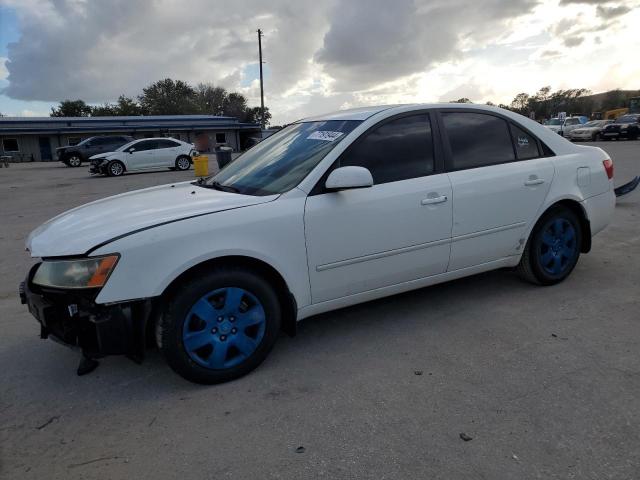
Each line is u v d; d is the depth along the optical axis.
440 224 3.64
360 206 3.31
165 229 2.79
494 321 3.76
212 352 2.95
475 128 3.95
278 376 3.09
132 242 2.71
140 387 3.04
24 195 13.86
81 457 2.39
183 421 2.66
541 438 2.38
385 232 3.42
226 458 2.34
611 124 30.56
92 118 45.84
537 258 4.23
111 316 2.69
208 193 3.52
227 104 95.75
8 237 7.86
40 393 3.01
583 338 3.42
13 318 4.26
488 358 3.20
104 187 15.34
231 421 2.64
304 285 3.21
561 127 34.50
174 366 2.87
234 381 3.05
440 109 3.83
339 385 2.95
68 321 2.80
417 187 3.54
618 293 4.22
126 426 2.64
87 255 2.70
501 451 2.30
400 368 3.12
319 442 2.43
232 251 2.89
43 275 2.86
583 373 2.97
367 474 2.19
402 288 3.66
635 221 7.00
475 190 3.78
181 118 50.62
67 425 2.67
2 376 3.23
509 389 2.82
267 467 2.27
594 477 2.12
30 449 2.47
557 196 4.20
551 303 4.05
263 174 3.57
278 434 2.51
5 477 2.27
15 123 42.38
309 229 3.15
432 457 2.28
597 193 4.49
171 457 2.37
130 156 20.58
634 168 13.46
